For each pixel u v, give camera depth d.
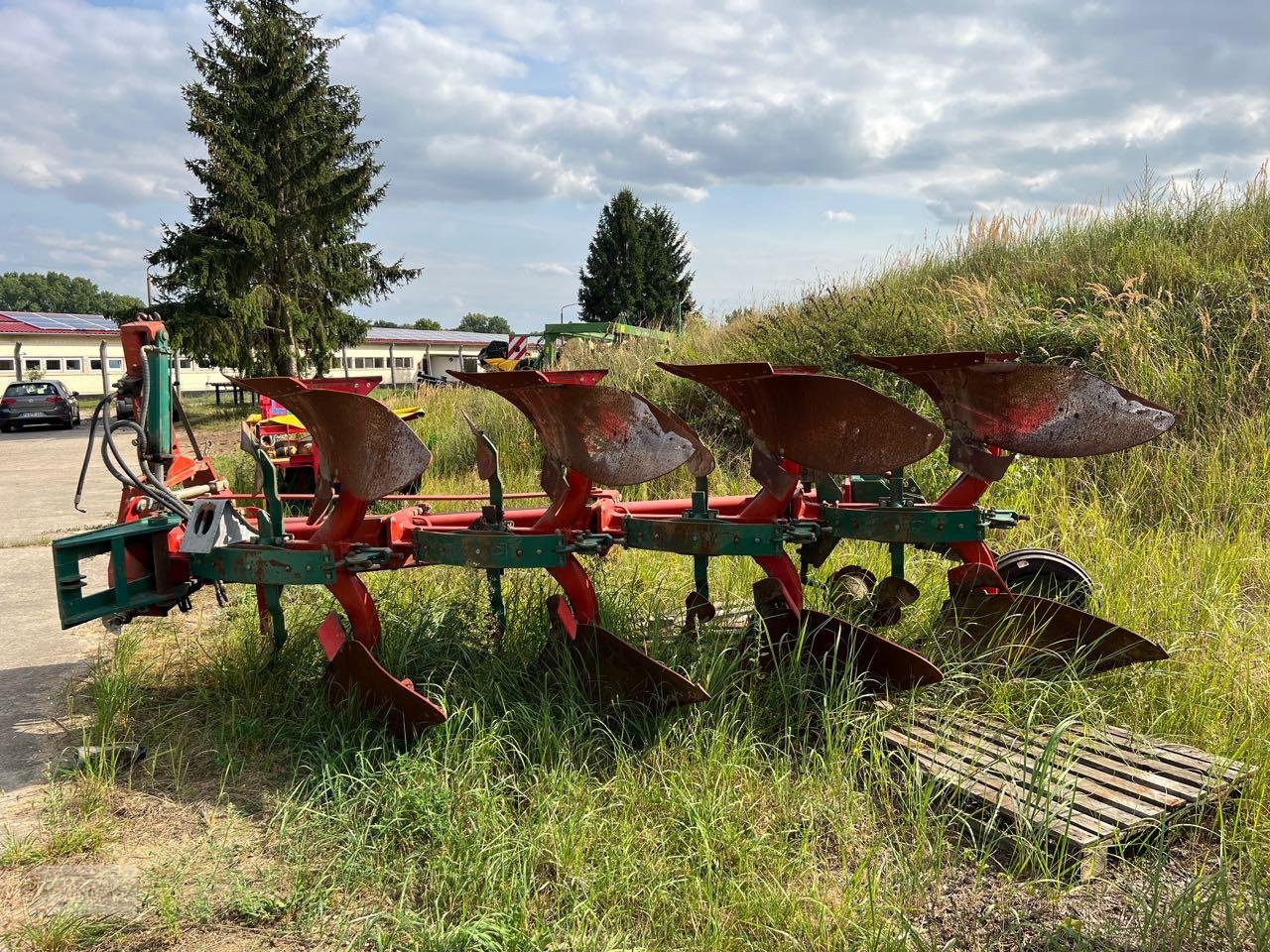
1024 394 4.20
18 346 42.16
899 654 3.78
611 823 3.17
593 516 4.35
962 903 2.90
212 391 48.69
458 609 4.78
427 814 3.21
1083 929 2.76
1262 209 9.91
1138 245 9.73
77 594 3.94
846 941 2.69
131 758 3.85
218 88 29.64
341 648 3.80
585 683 3.92
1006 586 4.35
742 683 4.12
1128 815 3.14
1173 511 6.50
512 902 2.79
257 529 4.45
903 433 3.61
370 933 2.76
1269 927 2.59
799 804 3.34
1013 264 10.95
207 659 4.94
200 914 2.87
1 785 3.76
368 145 31.75
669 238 57.31
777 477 4.04
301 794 3.52
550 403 3.62
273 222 28.45
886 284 11.72
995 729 3.83
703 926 2.75
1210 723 3.82
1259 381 7.53
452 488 10.11
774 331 11.07
